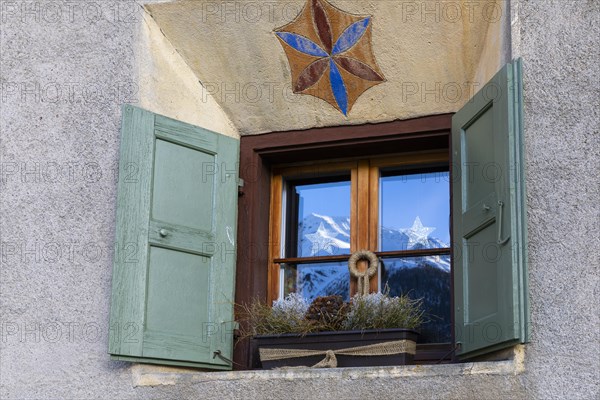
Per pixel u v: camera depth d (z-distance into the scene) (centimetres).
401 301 552
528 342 482
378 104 596
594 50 511
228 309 570
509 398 483
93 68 593
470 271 528
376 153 610
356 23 579
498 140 510
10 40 611
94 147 582
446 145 595
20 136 595
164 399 534
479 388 490
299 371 521
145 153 557
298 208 625
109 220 569
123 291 536
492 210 509
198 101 609
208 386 530
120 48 590
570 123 505
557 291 486
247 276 597
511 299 484
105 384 543
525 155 506
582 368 475
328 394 514
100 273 562
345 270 604
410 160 609
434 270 588
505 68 510
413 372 504
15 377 558
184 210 566
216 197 580
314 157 618
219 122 616
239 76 608
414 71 585
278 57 598
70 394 547
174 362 543
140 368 541
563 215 495
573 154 501
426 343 575
